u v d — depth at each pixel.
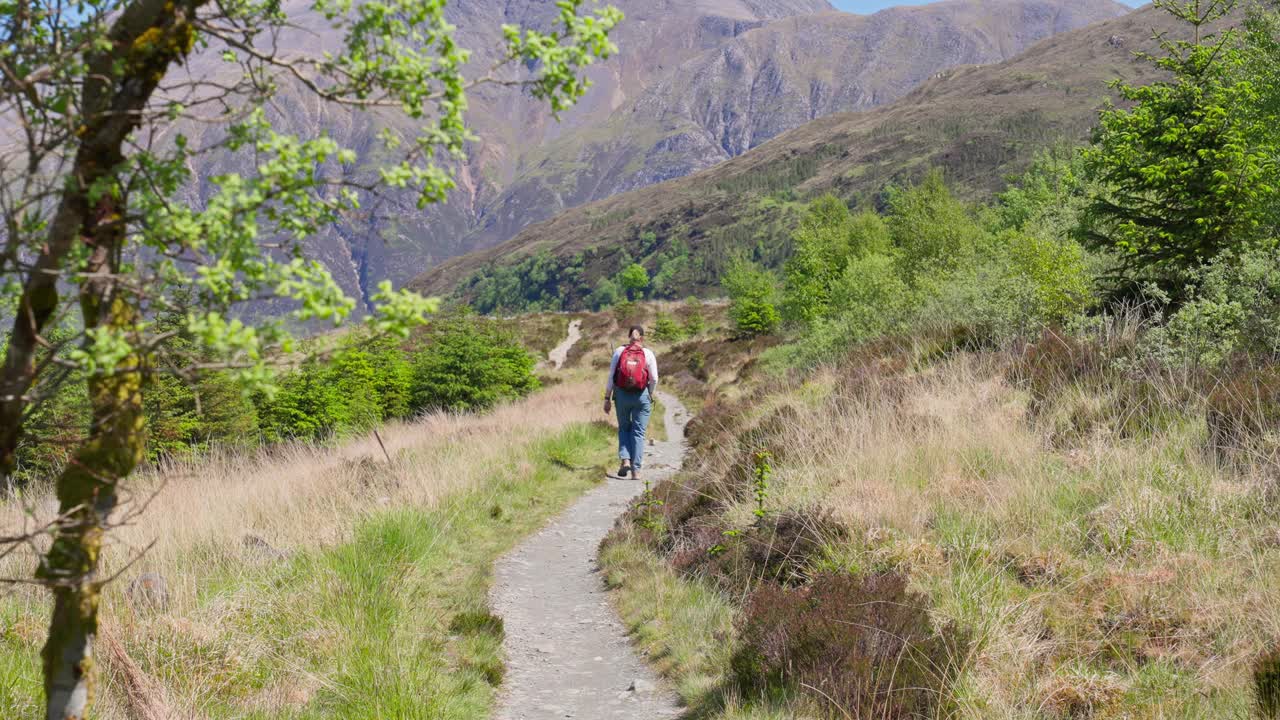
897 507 6.57
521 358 29.66
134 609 5.48
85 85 1.92
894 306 19.50
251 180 1.78
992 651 4.43
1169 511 5.66
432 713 4.61
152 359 2.09
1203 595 4.63
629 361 12.50
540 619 6.83
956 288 15.77
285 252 1.86
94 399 2.02
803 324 36.75
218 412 16.06
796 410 11.22
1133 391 7.87
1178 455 6.52
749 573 6.43
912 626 4.63
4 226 1.77
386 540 7.61
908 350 13.59
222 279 1.75
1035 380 9.21
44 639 5.07
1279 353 7.89
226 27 1.96
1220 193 10.99
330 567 6.60
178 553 6.97
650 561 7.70
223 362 1.73
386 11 1.86
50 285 1.92
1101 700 3.87
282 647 5.23
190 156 1.91
